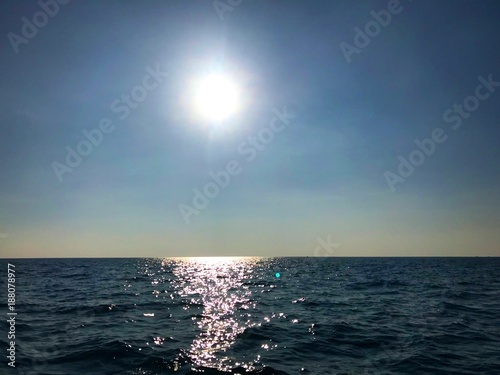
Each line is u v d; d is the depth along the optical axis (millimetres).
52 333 14422
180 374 9758
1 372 9664
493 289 31344
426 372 10141
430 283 37625
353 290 31531
